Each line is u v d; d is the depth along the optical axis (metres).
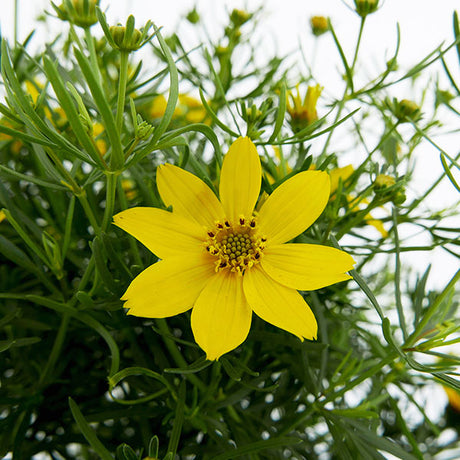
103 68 0.24
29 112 0.15
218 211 0.18
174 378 0.20
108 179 0.16
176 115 0.26
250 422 0.21
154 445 0.16
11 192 0.23
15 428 0.22
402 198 0.19
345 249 0.21
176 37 0.24
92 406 0.22
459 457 0.25
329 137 0.21
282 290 0.17
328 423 0.20
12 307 0.21
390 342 0.17
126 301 0.17
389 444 0.19
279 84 0.24
